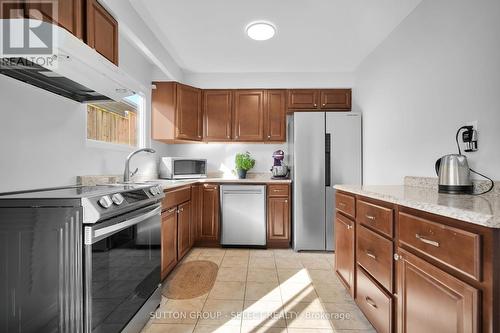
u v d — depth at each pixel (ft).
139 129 9.62
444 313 2.96
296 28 7.70
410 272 3.65
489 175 4.59
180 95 10.41
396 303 4.07
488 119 4.59
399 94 7.42
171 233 7.47
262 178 11.87
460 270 2.75
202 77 11.59
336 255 6.89
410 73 6.88
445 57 5.59
